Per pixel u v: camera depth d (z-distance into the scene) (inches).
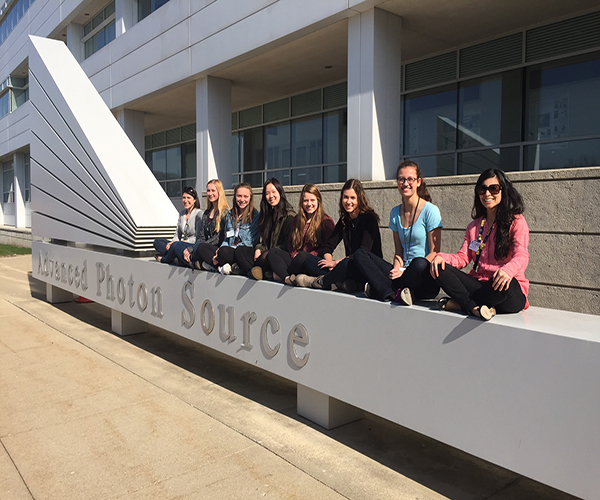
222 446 135.5
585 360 84.3
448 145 362.0
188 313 198.7
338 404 147.3
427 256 127.0
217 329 181.6
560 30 295.6
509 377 95.0
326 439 139.6
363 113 289.7
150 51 480.7
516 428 94.3
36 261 372.2
